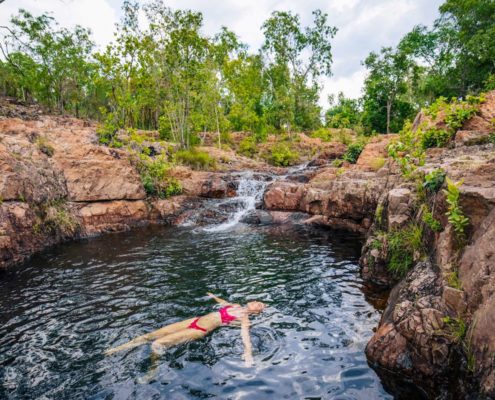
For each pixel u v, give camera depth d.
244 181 18.84
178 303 6.38
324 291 6.81
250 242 11.26
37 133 14.92
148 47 22.11
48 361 4.55
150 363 4.43
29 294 7.05
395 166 10.73
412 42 40.94
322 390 3.84
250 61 41.62
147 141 21.34
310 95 42.12
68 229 12.27
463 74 33.91
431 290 4.28
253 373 4.19
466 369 3.19
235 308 5.89
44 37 33.69
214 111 33.00
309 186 14.98
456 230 4.32
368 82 41.34
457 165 5.81
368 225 12.11
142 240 12.05
